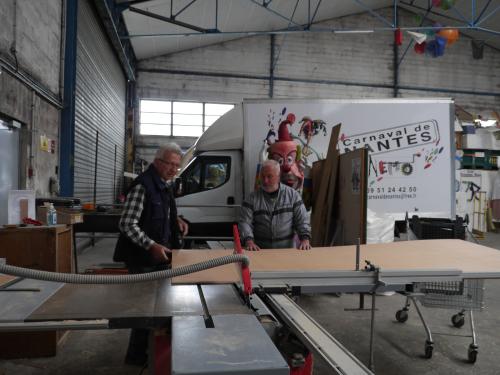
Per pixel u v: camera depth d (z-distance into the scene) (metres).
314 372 2.87
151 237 2.65
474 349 3.12
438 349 3.38
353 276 1.92
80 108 6.89
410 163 5.94
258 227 3.47
